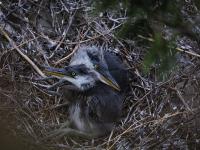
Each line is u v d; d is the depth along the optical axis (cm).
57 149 959
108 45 1169
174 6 634
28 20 1191
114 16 1187
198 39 806
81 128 1034
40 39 1171
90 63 1034
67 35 1188
